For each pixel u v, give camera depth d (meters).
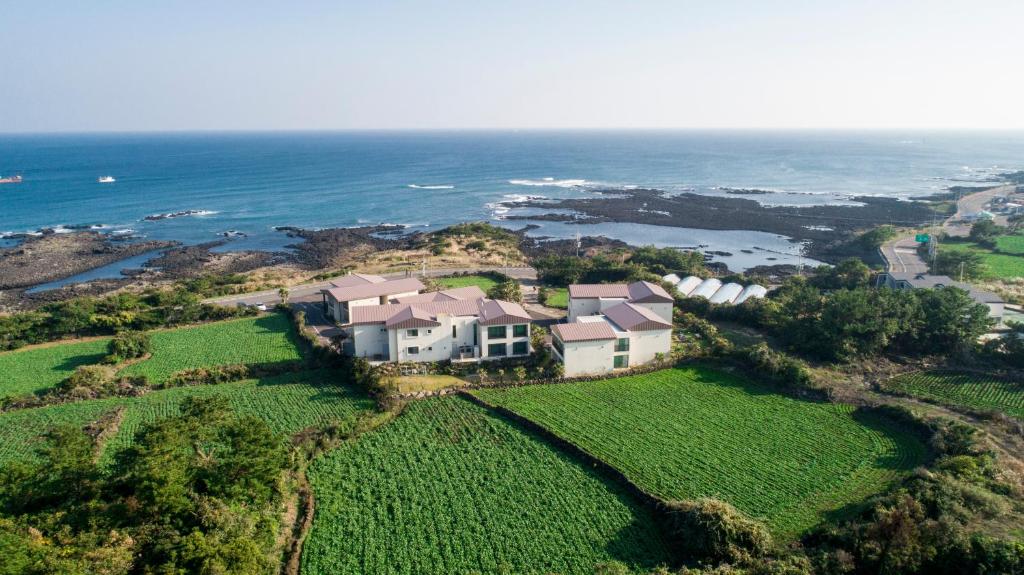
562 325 73.38
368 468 52.16
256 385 69.56
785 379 66.94
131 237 171.00
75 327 85.94
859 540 39.34
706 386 67.56
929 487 44.06
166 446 41.91
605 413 61.12
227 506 42.22
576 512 45.94
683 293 100.38
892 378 68.56
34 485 39.78
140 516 38.94
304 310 96.75
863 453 53.22
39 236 168.12
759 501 46.44
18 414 62.88
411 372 71.50
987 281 111.38
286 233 178.38
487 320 73.69
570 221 195.62
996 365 71.12
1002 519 40.59
